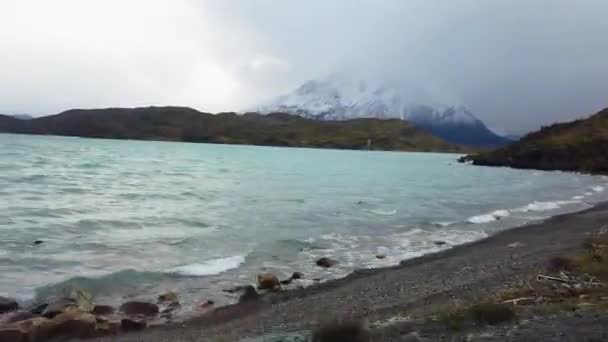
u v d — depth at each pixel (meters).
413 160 176.38
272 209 39.19
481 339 8.69
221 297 16.22
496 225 32.16
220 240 25.89
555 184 73.31
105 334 12.44
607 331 8.60
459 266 19.14
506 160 139.75
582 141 126.50
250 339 10.34
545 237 25.45
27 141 178.50
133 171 76.69
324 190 57.25
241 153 178.00
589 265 16.59
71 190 48.09
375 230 30.06
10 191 44.66
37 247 22.92
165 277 18.50
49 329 11.89
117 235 26.92
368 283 17.27
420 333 9.38
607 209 38.84
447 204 45.28
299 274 19.09
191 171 82.56
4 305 14.30
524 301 12.23
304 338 9.83
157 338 12.12
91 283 17.08
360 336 9.14
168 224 31.00
